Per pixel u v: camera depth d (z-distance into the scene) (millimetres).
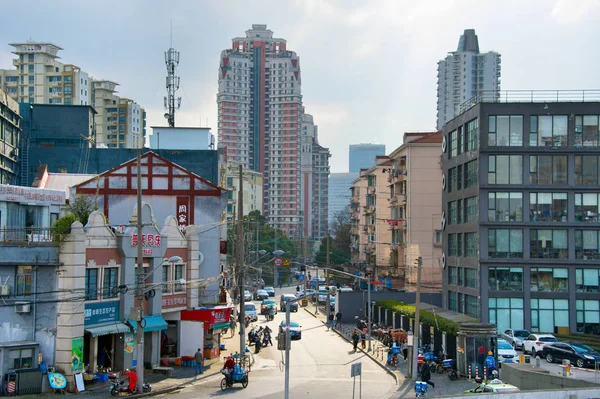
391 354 48719
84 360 38094
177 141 80375
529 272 60594
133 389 35656
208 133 81250
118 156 81438
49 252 36125
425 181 88500
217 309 47156
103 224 39281
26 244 36125
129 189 54531
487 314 60625
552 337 52031
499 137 61375
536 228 60688
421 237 88000
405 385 40656
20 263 36000
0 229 40031
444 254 71688
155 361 43688
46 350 35812
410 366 43938
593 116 61000
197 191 55219
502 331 60500
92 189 54062
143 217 42969
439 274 87250
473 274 63344
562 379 31375
